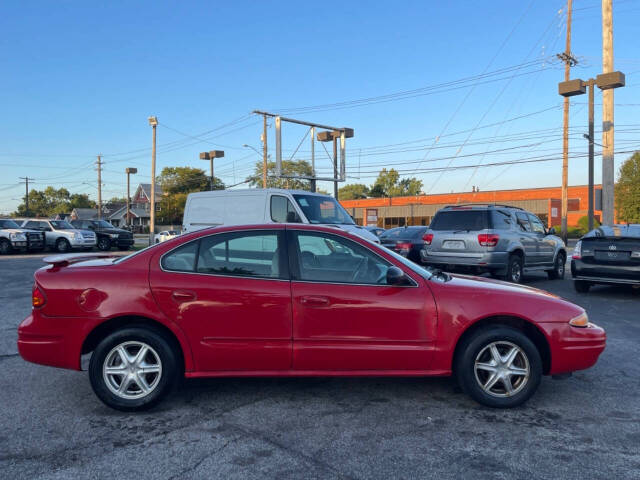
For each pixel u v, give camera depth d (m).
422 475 3.15
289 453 3.45
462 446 3.57
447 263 11.23
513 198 53.78
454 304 4.26
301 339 4.21
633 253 9.88
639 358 5.87
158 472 3.18
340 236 4.46
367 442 3.62
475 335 4.25
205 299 4.17
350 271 4.40
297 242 4.42
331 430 3.83
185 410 4.23
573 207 52.19
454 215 11.43
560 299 4.55
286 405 4.35
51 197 116.44
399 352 4.23
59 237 26.28
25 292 10.81
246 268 4.34
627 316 8.37
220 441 3.63
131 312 4.14
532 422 4.01
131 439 3.66
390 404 4.38
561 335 4.29
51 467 3.24
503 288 4.52
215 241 4.39
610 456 3.42
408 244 15.31
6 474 3.14
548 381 5.05
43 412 4.17
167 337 4.20
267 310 4.20
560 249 13.62
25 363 5.55
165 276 4.22
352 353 4.22
